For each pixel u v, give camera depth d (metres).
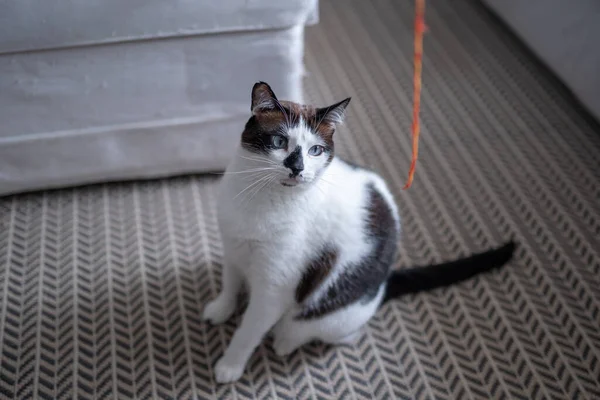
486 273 1.52
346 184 1.15
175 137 1.54
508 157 1.84
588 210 1.68
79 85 1.37
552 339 1.38
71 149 1.50
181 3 1.27
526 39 2.09
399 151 1.83
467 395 1.28
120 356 1.29
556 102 2.04
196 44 1.35
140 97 1.43
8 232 1.51
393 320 1.41
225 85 1.45
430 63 2.17
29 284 1.41
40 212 1.57
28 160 1.49
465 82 2.10
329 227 1.12
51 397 1.21
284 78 1.45
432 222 1.64
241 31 1.35
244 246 1.14
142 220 1.58
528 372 1.32
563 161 1.83
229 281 1.30
